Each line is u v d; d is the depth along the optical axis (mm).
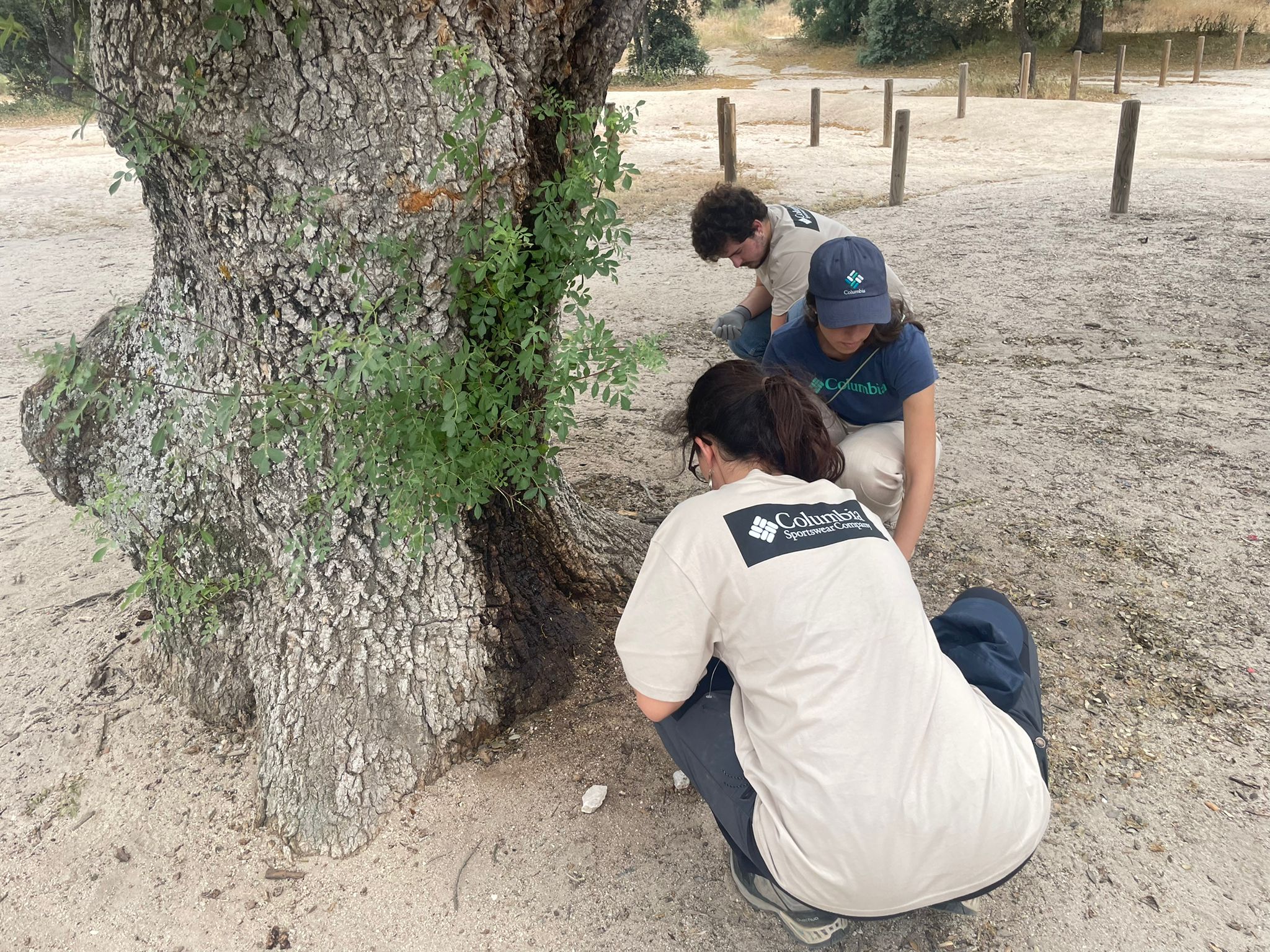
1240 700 2629
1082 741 2500
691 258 8242
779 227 3217
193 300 2506
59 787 2582
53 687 2977
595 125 2252
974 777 1602
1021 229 8289
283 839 2354
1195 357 5242
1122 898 2068
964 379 5133
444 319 2312
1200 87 19422
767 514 1729
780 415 1812
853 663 1609
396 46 2006
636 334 6188
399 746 2457
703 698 1980
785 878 1671
